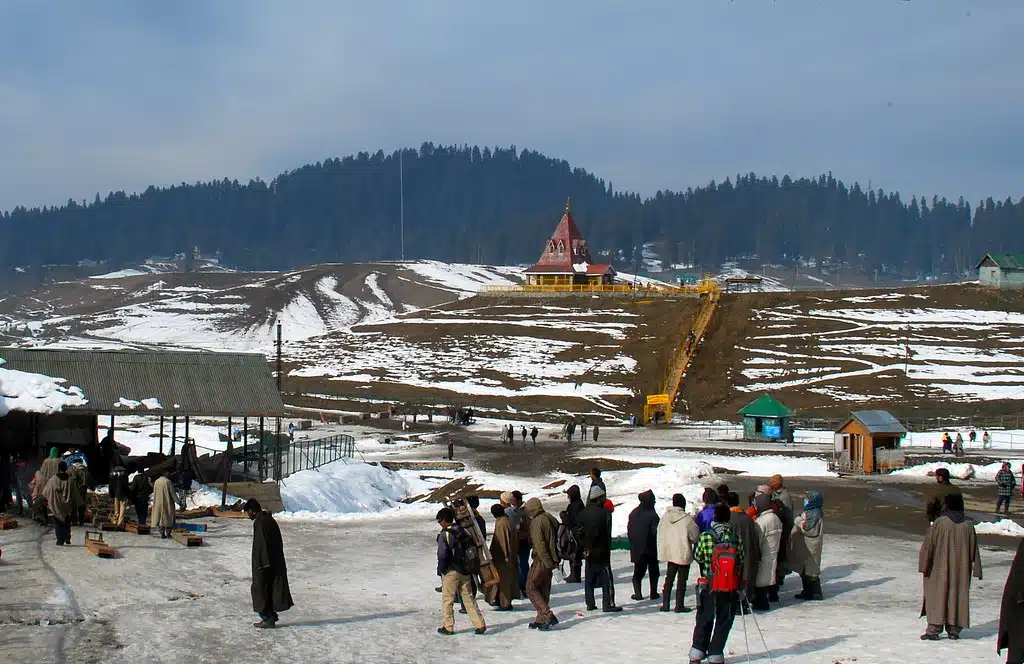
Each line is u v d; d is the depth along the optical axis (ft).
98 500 128.77
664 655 59.62
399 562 100.63
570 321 447.83
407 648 62.39
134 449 230.07
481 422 328.29
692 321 417.08
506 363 400.88
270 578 67.21
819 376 354.74
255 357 156.46
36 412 135.23
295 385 411.75
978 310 419.33
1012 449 234.79
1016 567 52.47
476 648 62.28
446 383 387.75
